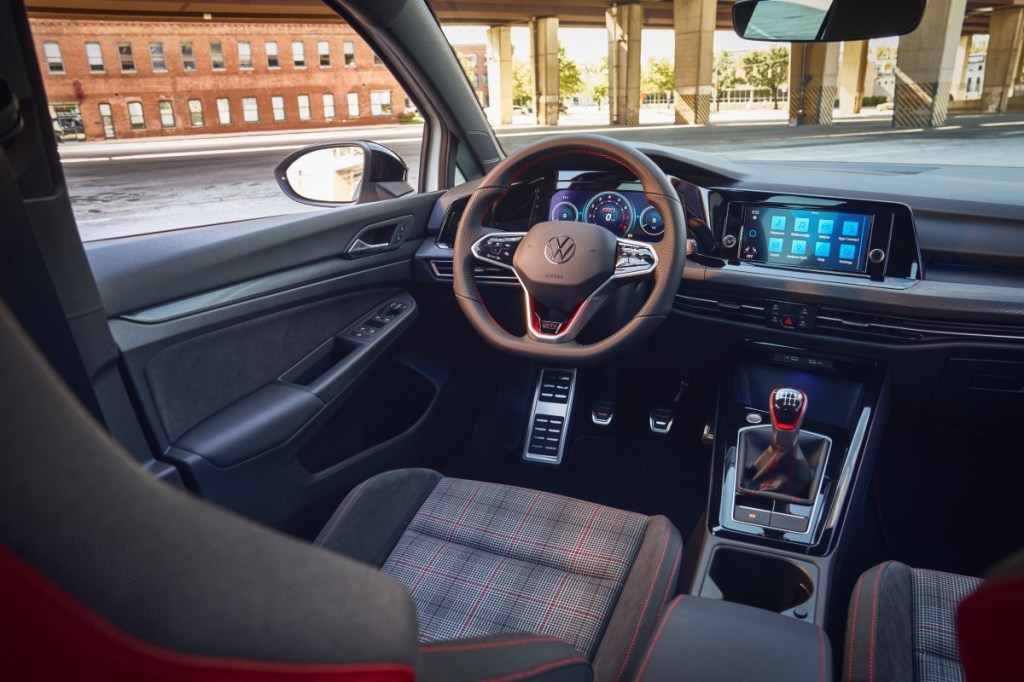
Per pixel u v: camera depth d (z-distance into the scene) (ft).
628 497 7.38
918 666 3.45
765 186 6.28
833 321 6.06
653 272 5.28
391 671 1.31
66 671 1.04
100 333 4.41
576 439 8.05
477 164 8.27
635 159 5.19
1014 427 5.91
